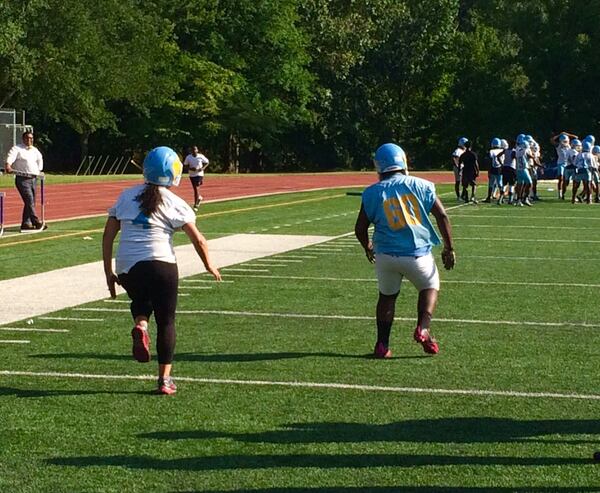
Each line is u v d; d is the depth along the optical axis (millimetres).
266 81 72750
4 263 16375
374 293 13594
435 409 7641
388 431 7055
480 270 16219
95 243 19531
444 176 59281
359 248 19297
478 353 9703
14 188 38719
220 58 70375
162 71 66750
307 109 75500
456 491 5871
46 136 68750
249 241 20406
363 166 78938
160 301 8016
